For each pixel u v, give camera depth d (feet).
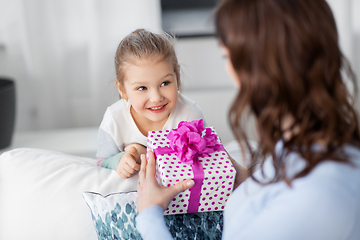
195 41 7.88
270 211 1.96
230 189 3.01
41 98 7.44
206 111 7.85
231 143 4.90
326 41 1.89
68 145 6.66
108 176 3.71
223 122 7.92
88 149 6.48
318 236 1.86
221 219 3.20
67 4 7.06
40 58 7.22
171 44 4.02
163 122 4.33
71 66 7.49
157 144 3.22
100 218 3.23
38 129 7.70
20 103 7.50
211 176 2.88
